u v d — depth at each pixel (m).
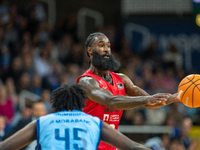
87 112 6.46
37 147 4.63
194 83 5.60
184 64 23.66
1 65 16.19
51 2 22.72
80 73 18.12
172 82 20.47
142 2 24.56
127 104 5.34
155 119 16.00
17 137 4.61
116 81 6.74
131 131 13.17
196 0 21.72
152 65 21.62
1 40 17.12
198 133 13.84
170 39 24.06
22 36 18.19
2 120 10.15
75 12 23.52
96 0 24.39
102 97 5.66
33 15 19.36
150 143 12.53
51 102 5.04
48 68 17.23
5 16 18.31
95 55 6.52
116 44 22.09
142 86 18.81
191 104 5.60
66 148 4.47
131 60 20.86
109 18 24.45
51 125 4.64
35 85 15.48
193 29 24.22
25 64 16.03
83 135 4.58
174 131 13.07
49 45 18.09
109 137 4.73
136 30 24.14
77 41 20.95
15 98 14.23
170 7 24.56
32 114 10.63
